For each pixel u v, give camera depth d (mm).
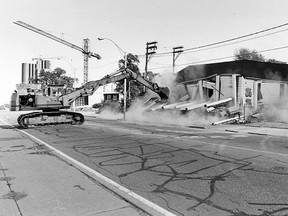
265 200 5074
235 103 25984
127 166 7715
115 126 20781
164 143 11844
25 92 20281
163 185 5977
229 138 13750
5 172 6891
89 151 10062
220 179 6422
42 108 20578
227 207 4738
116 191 5473
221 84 27516
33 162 8125
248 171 7105
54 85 21891
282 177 6551
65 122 21609
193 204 4867
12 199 4938
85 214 4289
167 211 4512
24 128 19562
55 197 5059
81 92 22203
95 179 6320
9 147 10977
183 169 7348
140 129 18359
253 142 12273
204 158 8711
